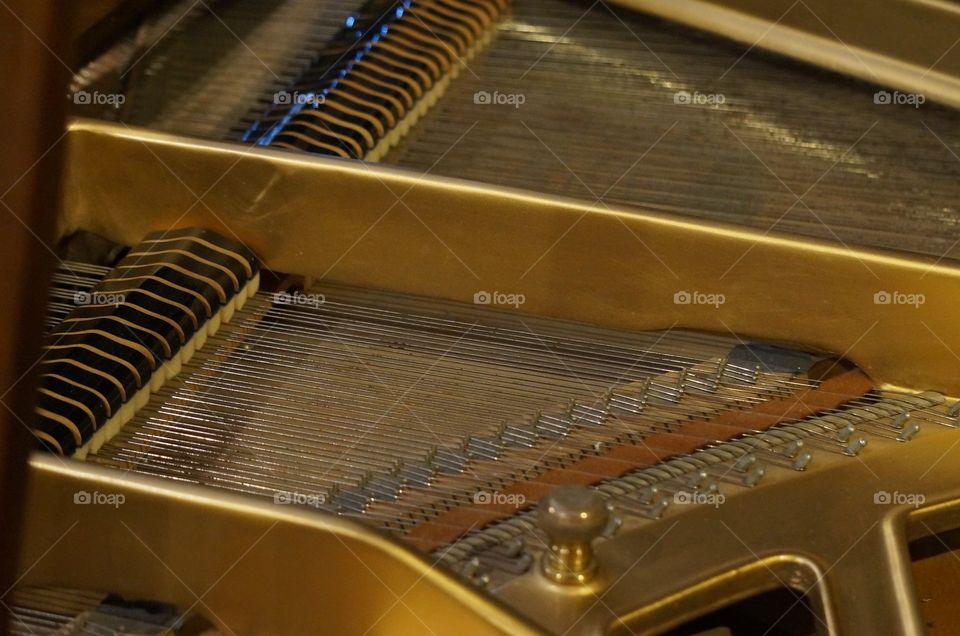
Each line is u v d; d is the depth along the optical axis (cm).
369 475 132
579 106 207
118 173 165
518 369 155
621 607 108
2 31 46
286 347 158
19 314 49
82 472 107
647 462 134
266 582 107
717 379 150
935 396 146
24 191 48
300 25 223
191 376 151
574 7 232
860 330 146
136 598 112
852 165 193
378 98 197
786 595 129
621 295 154
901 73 210
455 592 100
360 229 160
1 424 50
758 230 146
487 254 156
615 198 183
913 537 127
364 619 105
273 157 159
